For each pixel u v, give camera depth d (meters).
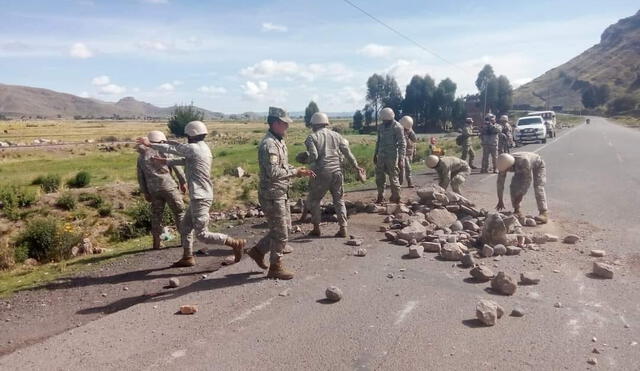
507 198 11.49
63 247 9.55
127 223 11.62
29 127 110.50
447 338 4.21
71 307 5.37
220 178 19.20
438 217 8.42
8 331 4.73
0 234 11.41
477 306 4.58
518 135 31.41
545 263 6.31
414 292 5.34
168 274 6.45
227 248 7.81
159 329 4.51
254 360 3.89
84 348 4.16
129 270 6.75
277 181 5.71
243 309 4.95
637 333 4.29
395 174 10.29
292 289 5.50
